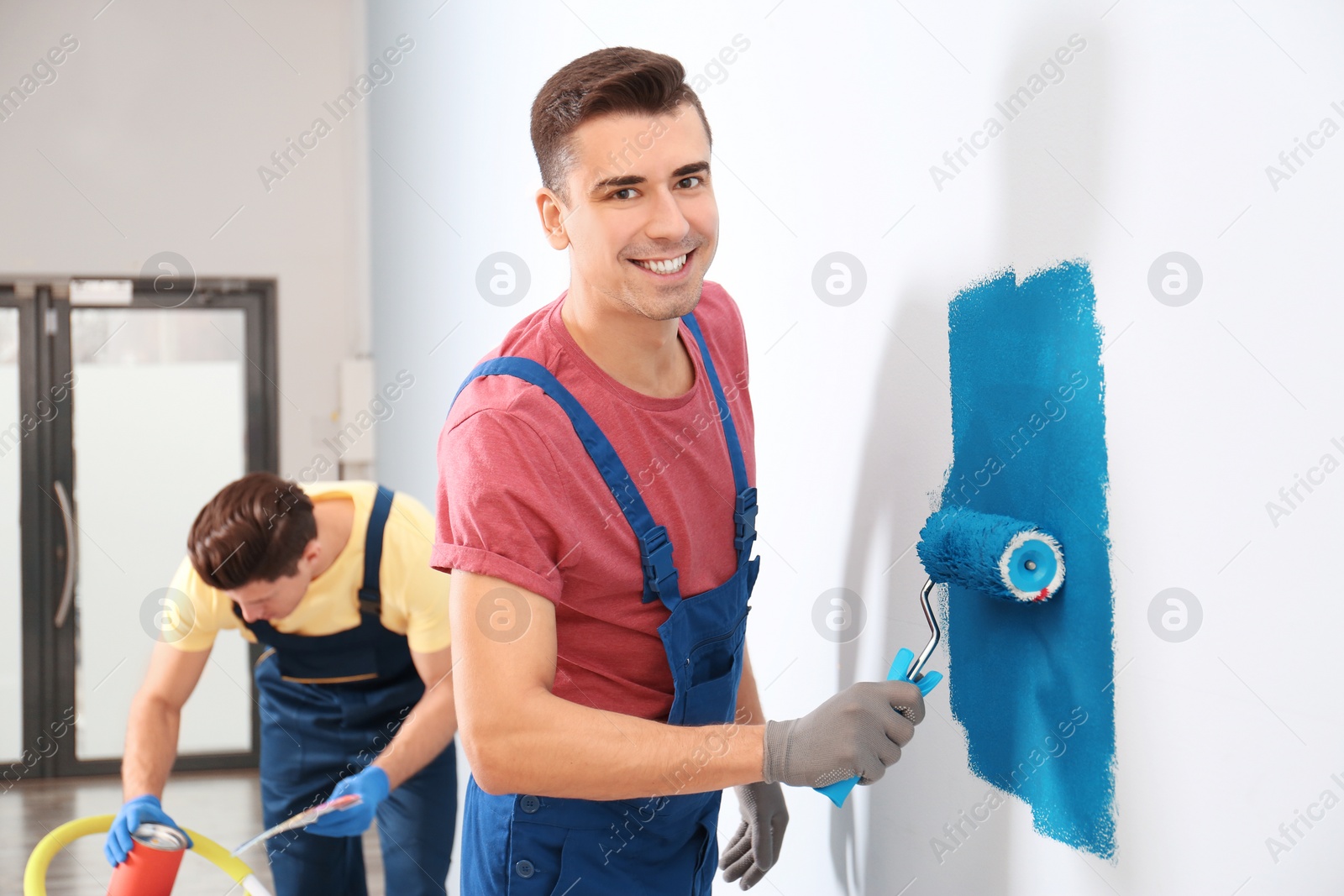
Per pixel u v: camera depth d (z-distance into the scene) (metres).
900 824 1.08
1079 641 0.82
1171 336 0.72
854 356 1.11
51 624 4.10
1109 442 0.78
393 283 3.47
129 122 4.08
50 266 4.03
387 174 3.55
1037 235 0.84
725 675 1.09
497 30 2.24
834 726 0.86
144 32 4.08
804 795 1.30
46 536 4.10
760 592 1.38
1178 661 0.73
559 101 0.94
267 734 1.94
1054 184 0.82
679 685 1.04
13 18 3.94
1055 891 0.86
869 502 1.10
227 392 4.23
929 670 1.02
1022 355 0.86
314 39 4.25
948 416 0.96
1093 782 0.81
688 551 1.05
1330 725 0.62
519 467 0.94
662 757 0.86
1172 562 0.73
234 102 4.17
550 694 0.90
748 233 1.36
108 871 3.20
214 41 4.14
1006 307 0.88
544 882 1.09
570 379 1.03
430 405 2.92
